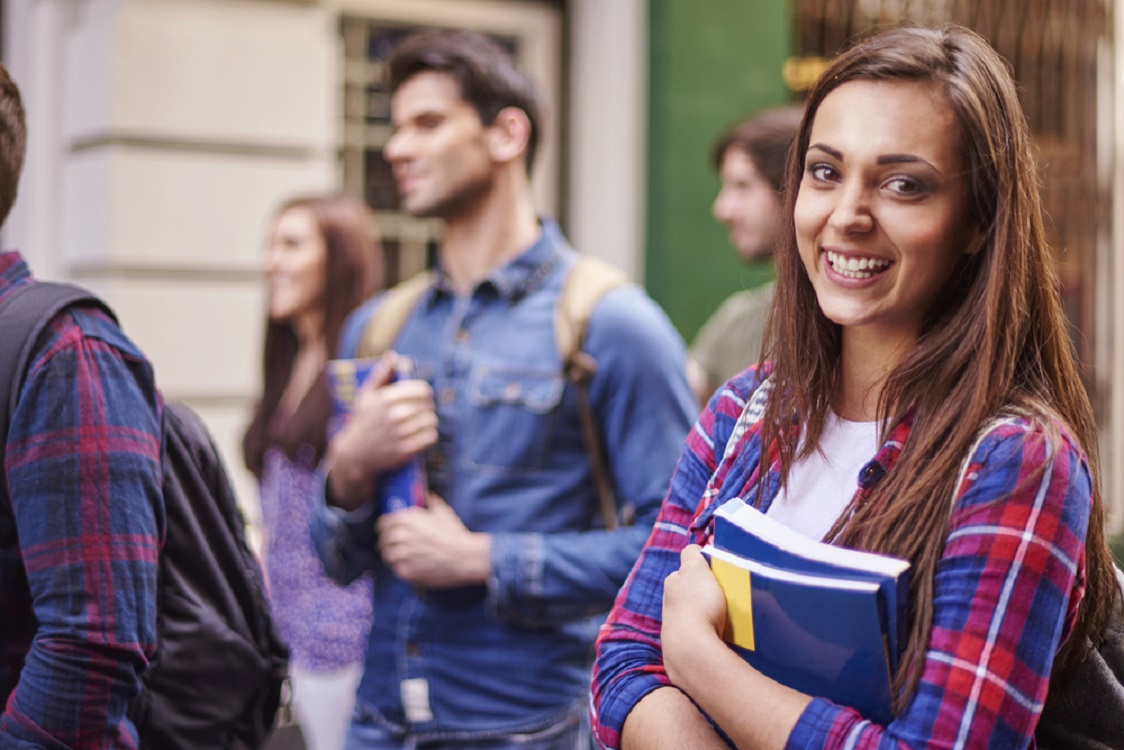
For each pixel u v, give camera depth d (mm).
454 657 2320
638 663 1392
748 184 3408
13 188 1673
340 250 3578
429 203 2430
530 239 2486
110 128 4508
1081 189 5812
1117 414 5848
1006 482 1157
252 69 4711
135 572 1523
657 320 2359
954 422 1220
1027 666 1129
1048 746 1278
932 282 1256
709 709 1217
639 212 5215
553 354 2338
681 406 2332
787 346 1375
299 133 4801
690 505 1466
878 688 1147
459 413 2391
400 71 2457
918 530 1188
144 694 1635
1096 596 1244
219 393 4695
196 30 4625
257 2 4754
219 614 1719
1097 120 5824
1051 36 5730
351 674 3098
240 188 4695
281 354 3639
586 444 2342
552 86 5492
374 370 2420
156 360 4574
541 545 2264
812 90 1343
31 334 1535
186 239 4613
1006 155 1237
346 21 5168
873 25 5500
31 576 1498
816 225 1286
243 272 4730
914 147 1229
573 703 2326
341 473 2379
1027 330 1262
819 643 1170
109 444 1529
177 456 1711
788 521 1333
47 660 1462
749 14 5293
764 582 1203
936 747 1110
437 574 2258
